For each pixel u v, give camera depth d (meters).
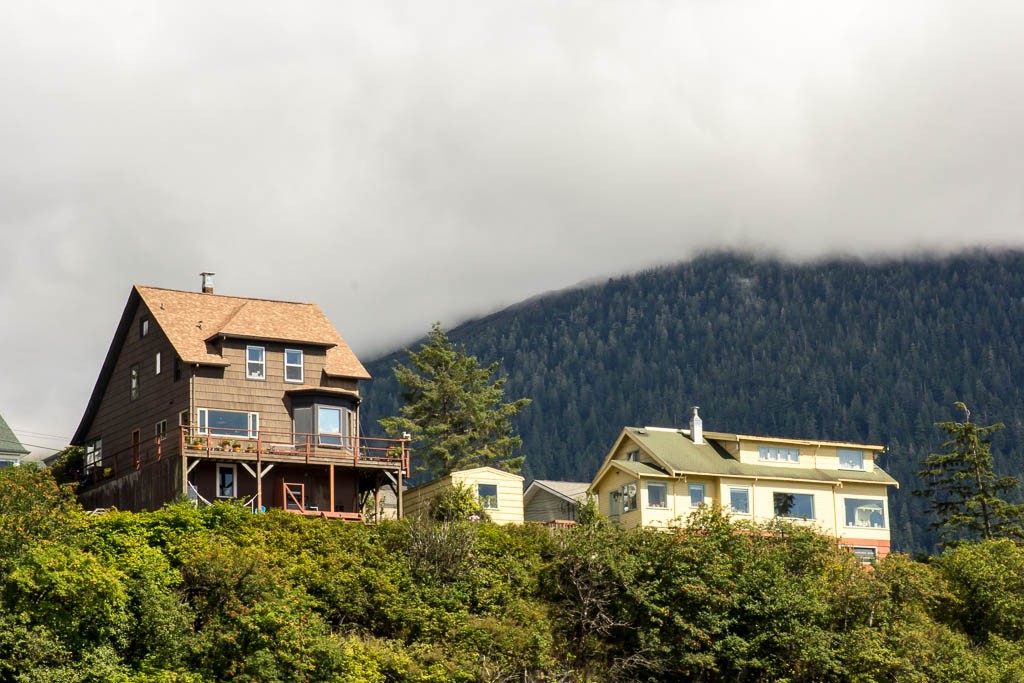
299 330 82.44
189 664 56.72
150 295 82.56
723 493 92.88
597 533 71.62
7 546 54.31
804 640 68.88
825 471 97.88
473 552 68.81
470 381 117.38
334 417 80.94
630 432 96.06
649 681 67.38
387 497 109.44
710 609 68.31
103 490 81.50
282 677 57.44
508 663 63.91
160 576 58.22
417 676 61.22
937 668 71.19
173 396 79.19
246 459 75.12
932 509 114.00
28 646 52.78
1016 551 83.12
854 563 76.12
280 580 60.09
